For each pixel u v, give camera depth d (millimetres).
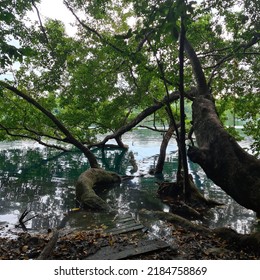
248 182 8859
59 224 10250
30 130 20641
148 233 8609
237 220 11242
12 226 10133
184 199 13164
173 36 6781
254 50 16125
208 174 10016
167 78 13133
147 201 13562
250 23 10758
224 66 17156
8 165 22562
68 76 21156
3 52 8117
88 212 11523
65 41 17828
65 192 15125
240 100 18500
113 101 21859
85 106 21578
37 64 18922
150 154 28656
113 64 19453
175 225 9641
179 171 14367
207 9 10328
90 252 7113
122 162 24672
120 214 11000
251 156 9281
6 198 13883
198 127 11344
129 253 7066
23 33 13719
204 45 18016
